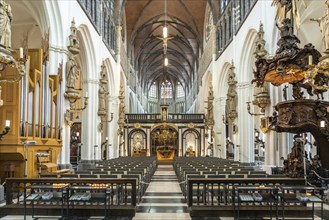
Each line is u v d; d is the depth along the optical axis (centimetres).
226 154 2925
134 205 873
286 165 1298
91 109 2297
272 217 845
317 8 1512
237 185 897
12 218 831
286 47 1133
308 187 759
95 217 845
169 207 979
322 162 1223
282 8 1429
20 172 1180
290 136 1596
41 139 1275
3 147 1100
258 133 2530
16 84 1112
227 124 3109
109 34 2966
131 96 4581
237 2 2477
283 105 1168
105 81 2433
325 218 837
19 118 1109
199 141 4012
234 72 2469
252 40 2181
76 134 2714
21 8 1806
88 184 919
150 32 4738
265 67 1162
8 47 772
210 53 3584
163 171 2481
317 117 1138
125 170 1261
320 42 1719
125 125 3978
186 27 4428
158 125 3994
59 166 1512
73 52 1617
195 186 1098
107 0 2852
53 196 796
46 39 1380
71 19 1711
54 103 1435
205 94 4175
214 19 3366
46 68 1331
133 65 4875
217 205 869
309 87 1238
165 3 4100
